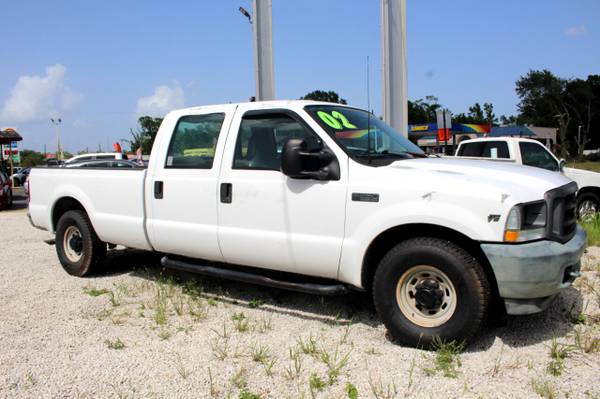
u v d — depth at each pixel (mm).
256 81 10734
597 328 4262
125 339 4336
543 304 3781
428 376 3514
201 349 4074
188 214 5219
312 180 4395
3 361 3900
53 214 6836
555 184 4027
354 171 4246
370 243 4125
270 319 4668
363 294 5430
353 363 3750
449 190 3834
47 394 3393
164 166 5473
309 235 4410
